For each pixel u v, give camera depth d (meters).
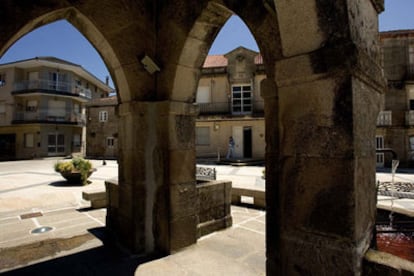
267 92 2.00
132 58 2.97
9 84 22.75
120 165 3.25
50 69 22.86
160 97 3.08
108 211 3.71
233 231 3.82
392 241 2.40
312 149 1.34
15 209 5.12
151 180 3.06
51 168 14.45
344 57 1.22
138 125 3.00
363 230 1.32
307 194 1.35
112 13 2.84
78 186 8.22
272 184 1.95
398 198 6.57
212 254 2.98
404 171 13.40
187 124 3.18
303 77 1.37
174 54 2.94
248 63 18.73
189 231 3.17
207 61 21.19
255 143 18.36
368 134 1.44
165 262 2.77
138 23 2.99
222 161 16.97
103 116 24.17
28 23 2.40
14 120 22.55
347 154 1.22
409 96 15.55
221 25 2.88
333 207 1.26
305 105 1.38
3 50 2.29
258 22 2.04
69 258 2.86
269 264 1.92
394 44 15.73
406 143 15.28
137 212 2.98
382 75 1.69
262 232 3.77
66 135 24.14
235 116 18.05
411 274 1.15
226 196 4.01
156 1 3.13
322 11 1.30
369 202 1.43
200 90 19.67
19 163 17.98
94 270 2.60
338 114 1.26
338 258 1.23
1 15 2.24
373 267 1.24
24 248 3.14
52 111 23.17
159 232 3.05
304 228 1.36
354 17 1.32
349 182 1.21
